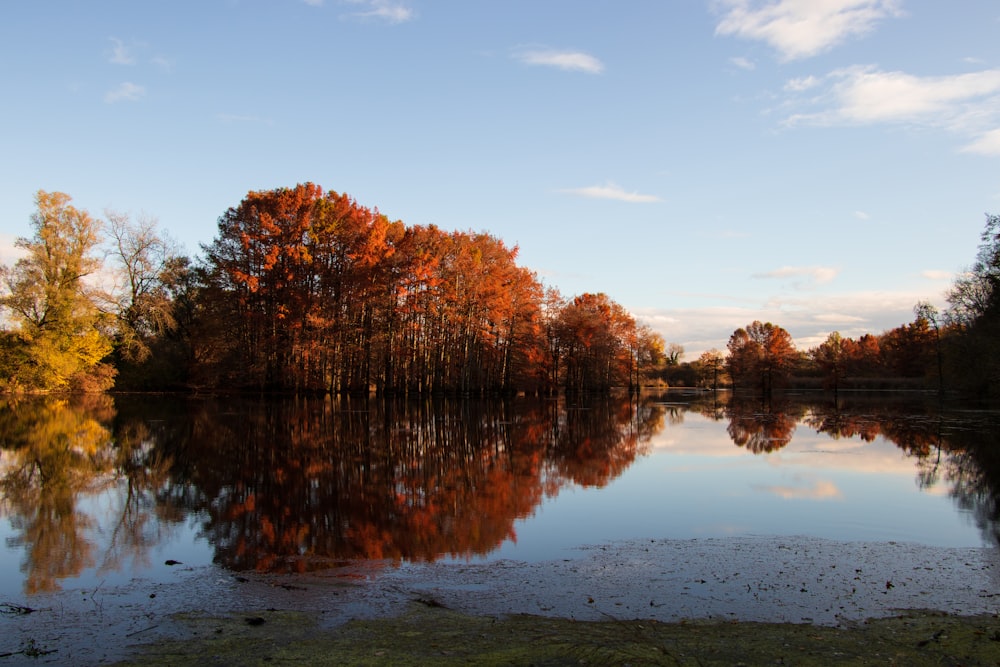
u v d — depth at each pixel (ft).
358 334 168.45
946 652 20.52
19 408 127.44
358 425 103.14
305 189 164.86
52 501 47.55
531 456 73.00
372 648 20.72
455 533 39.04
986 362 150.30
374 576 30.48
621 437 95.50
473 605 26.17
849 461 70.64
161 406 135.03
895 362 331.16
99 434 87.45
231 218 163.73
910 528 40.60
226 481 55.62
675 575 30.37
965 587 28.55
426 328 179.01
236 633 22.62
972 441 90.17
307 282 165.78
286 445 78.33
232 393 173.17
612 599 26.84
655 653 20.03
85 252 157.69
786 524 41.70
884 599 26.86
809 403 208.74
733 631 22.66
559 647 20.56
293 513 44.27
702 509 46.11
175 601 26.71
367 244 161.17
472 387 189.67
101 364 167.02
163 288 180.14
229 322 164.86
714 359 467.52
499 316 184.65
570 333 255.91
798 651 20.51
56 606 26.02
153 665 19.71
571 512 45.01
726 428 112.37
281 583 29.37
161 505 46.42
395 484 55.01
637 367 344.49
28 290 147.64
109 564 32.48
